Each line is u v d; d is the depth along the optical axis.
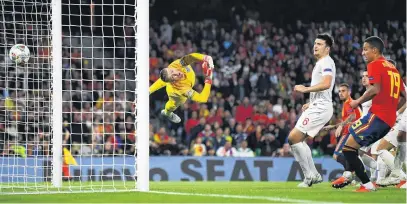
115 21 46.41
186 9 49.59
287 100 42.53
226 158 32.84
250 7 50.56
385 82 16.80
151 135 36.38
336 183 17.91
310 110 20.16
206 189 19.75
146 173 17.88
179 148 36.44
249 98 42.22
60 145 20.86
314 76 19.94
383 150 20.16
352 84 45.03
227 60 44.81
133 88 42.38
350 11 51.34
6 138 33.09
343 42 47.62
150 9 49.09
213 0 49.91
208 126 35.97
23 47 20.62
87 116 37.53
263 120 39.25
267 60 44.91
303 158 20.53
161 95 41.06
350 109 21.92
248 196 15.68
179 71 22.78
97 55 44.53
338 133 21.98
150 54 44.06
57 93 20.62
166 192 17.23
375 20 51.31
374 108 16.92
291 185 24.23
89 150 36.16
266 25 48.12
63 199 15.05
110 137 36.62
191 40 46.06
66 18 45.25
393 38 49.06
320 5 51.19
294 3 51.00
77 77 41.31
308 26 48.50
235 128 37.62
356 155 17.23
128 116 38.31
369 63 17.03
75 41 44.81
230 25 48.84
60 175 20.94
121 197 15.45
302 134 20.27
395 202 14.20
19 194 16.88
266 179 32.91
